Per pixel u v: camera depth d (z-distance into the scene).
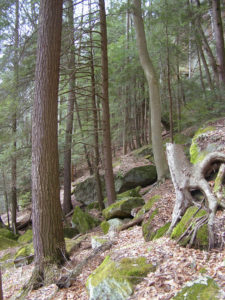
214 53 20.78
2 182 13.66
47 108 6.36
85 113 15.17
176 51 13.47
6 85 10.17
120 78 15.80
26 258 7.88
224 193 5.04
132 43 15.62
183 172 5.68
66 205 14.76
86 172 21.91
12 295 6.02
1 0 10.55
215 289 3.20
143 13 12.62
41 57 6.43
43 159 6.29
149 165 13.28
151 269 4.13
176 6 12.01
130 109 19.12
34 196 6.32
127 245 6.08
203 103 11.68
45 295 5.23
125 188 13.16
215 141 7.42
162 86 16.91
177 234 4.96
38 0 9.91
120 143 21.72
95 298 4.09
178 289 3.51
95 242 7.12
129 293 3.76
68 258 6.49
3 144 11.81
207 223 4.65
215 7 12.34
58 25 6.55
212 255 4.14
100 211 11.68
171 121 12.24
